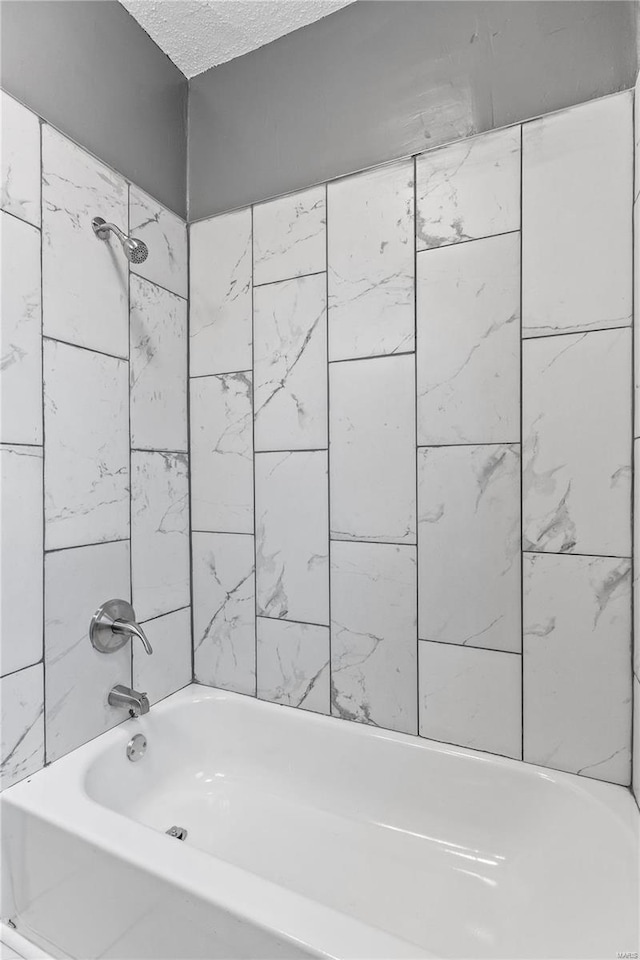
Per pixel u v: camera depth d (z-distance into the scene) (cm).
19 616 109
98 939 94
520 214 117
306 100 143
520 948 96
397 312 130
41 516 114
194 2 136
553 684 115
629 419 107
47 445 115
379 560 133
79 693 123
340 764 136
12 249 107
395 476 131
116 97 136
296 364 144
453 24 125
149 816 133
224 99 156
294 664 146
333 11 139
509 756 120
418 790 126
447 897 110
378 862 120
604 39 110
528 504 117
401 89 130
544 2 116
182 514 157
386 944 73
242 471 152
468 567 123
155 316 147
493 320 119
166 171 153
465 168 122
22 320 109
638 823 97
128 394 138
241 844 127
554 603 115
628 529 108
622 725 109
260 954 76
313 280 141
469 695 124
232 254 154
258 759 147
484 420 121
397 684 132
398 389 130
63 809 101
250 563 152
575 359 112
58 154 118
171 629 153
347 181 136
